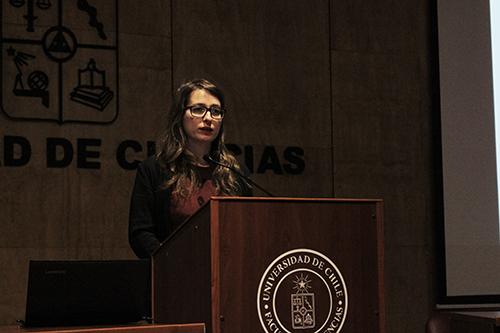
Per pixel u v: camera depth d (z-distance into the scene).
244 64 14.15
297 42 14.53
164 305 6.44
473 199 15.05
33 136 12.71
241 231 5.59
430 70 15.26
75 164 12.91
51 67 12.89
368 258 5.91
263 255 5.62
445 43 15.12
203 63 13.88
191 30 13.85
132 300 6.20
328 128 14.58
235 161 7.79
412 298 14.80
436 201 14.96
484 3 15.30
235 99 14.04
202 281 5.65
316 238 5.79
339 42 14.79
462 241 14.95
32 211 12.64
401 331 14.68
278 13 14.45
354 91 14.81
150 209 7.45
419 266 14.91
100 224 12.98
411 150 15.05
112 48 13.27
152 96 13.45
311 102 14.51
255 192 14.01
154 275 6.74
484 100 15.21
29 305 5.89
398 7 15.21
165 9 13.70
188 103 7.53
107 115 13.14
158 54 13.59
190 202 7.37
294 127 14.37
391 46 15.12
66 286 6.00
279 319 5.61
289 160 14.26
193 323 5.64
